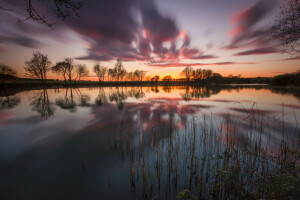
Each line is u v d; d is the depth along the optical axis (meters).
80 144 5.46
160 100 17.05
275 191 2.34
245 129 6.63
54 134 6.55
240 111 10.77
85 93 28.22
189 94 24.69
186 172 3.58
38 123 8.33
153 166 3.85
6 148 5.21
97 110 11.77
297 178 2.45
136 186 3.17
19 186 3.26
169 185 3.12
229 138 5.54
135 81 77.31
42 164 4.16
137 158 4.29
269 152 4.32
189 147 4.86
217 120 8.26
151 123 7.80
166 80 83.25
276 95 21.75
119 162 4.14
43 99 19.06
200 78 74.62
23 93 27.16
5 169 3.93
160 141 5.43
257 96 20.61
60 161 4.30
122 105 13.86
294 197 2.03
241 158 3.95
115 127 7.29
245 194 2.63
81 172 3.73
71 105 14.38
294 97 19.11
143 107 12.61
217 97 19.89
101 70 61.97
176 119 8.58
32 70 38.25
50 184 3.31
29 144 5.55
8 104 15.02
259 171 3.37
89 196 2.95
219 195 2.78
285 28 5.74
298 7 5.28
